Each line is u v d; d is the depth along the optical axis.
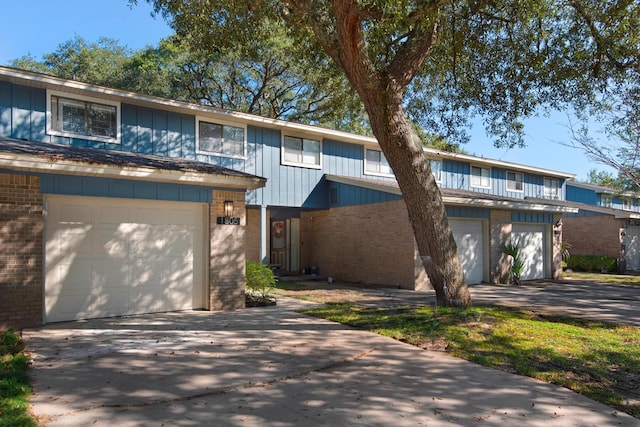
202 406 4.53
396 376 5.64
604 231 24.20
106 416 4.21
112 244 9.07
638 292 14.92
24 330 7.67
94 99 12.20
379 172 18.98
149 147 13.12
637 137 10.05
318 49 11.61
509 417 4.49
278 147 16.09
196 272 10.16
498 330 7.71
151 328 8.04
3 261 7.61
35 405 4.41
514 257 17.38
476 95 12.04
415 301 11.74
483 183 22.17
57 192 8.16
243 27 10.80
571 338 7.58
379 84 8.33
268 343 7.10
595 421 4.46
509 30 11.15
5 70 10.46
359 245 16.66
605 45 10.33
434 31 8.50
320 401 4.76
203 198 10.02
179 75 27.48
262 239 15.59
